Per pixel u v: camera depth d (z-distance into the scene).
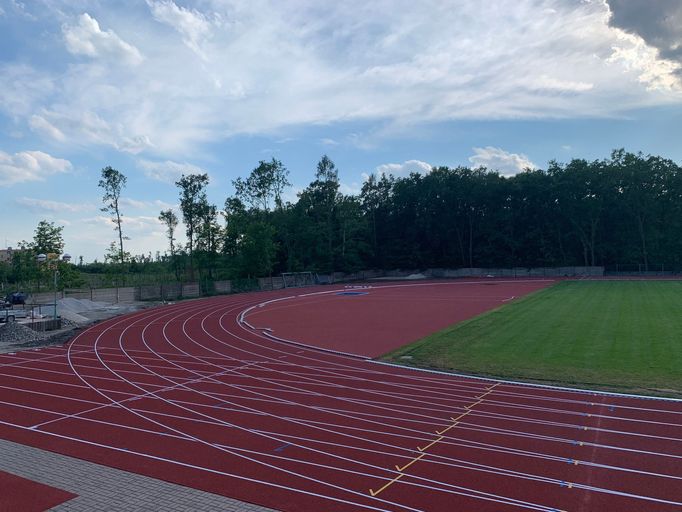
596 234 81.31
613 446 11.01
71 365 21.53
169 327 32.84
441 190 89.44
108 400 15.94
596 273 76.94
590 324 27.08
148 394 16.50
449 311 36.81
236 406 14.85
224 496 9.20
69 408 15.16
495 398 14.96
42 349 25.77
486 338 24.66
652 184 76.19
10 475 10.34
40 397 16.47
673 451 10.68
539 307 35.81
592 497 8.79
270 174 77.94
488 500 8.80
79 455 11.41
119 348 25.52
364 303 45.25
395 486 9.43
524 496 8.90
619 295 41.81
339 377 18.20
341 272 86.38
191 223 72.31
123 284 73.12
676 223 74.75
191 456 11.16
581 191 78.38
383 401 14.97
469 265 90.31
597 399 14.52
